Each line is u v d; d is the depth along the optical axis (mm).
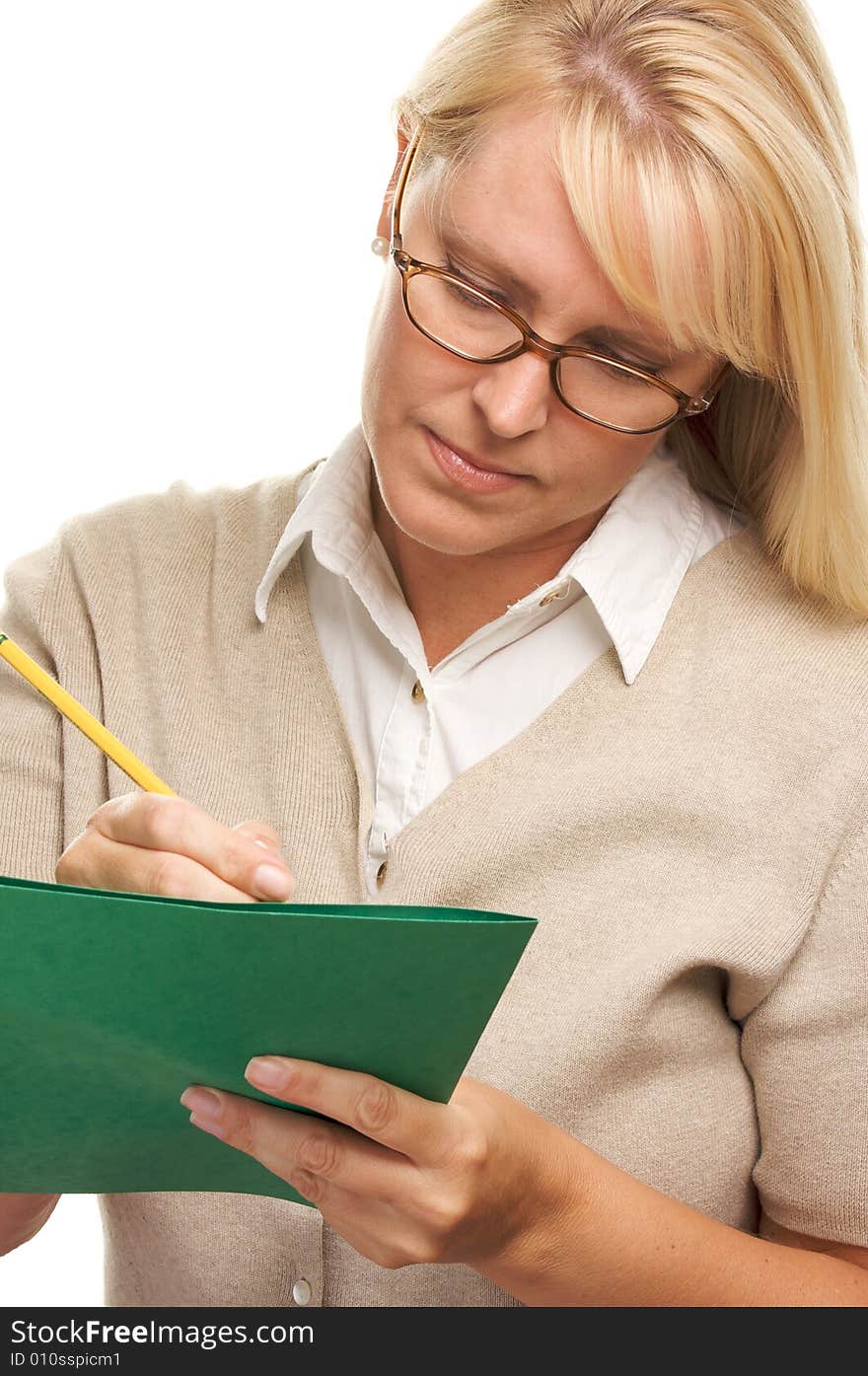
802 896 1072
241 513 1252
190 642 1205
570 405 939
